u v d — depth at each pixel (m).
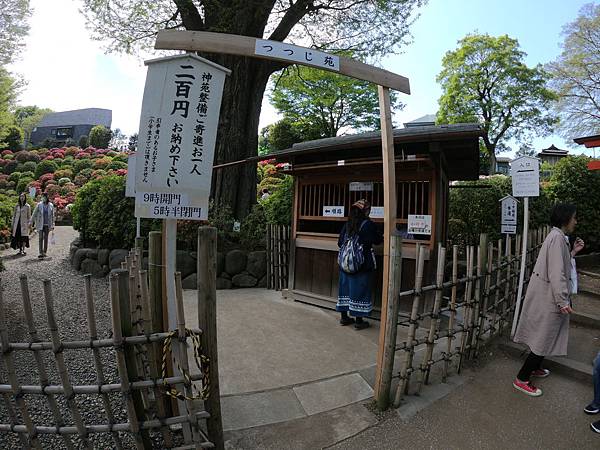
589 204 7.95
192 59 2.38
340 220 5.32
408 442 2.51
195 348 2.09
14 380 1.96
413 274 4.62
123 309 1.98
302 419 2.74
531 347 3.08
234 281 6.61
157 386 2.01
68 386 1.95
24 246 9.83
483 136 4.03
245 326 4.55
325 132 23.91
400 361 3.66
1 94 19.39
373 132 5.23
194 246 6.58
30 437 2.02
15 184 21.97
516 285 4.62
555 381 3.33
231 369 3.42
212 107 2.42
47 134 38.44
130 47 8.93
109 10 8.26
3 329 1.93
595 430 2.61
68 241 11.82
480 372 3.47
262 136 28.25
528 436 2.58
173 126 2.34
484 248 3.63
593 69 22.66
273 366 3.49
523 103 25.23
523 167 4.25
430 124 5.20
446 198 5.35
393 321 2.82
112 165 21.34
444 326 4.59
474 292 3.61
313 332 4.40
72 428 2.00
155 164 2.32
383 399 2.83
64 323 4.57
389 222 2.92
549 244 3.05
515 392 3.13
